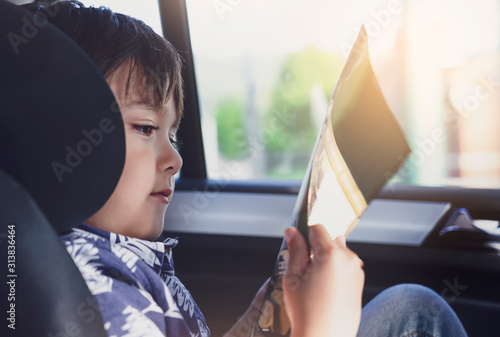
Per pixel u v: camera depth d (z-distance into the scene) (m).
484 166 1.92
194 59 2.29
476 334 1.57
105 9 0.74
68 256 0.57
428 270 1.65
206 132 2.33
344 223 0.67
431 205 1.79
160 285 0.68
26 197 0.54
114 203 0.69
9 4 0.54
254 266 1.78
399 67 2.20
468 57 2.17
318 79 2.32
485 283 1.59
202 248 1.83
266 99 2.36
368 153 0.63
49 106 0.53
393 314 0.94
